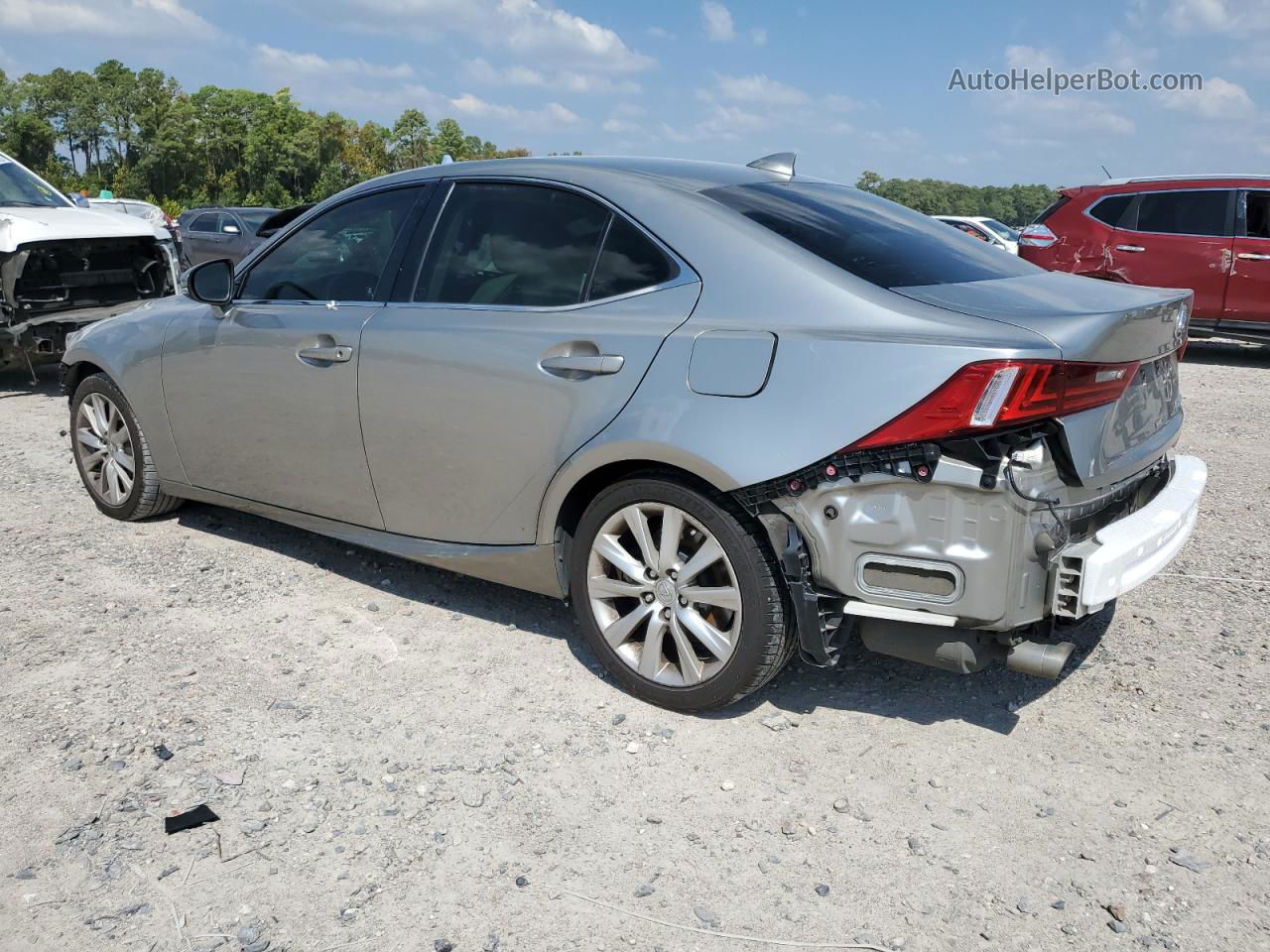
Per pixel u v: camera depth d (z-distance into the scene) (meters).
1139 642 3.79
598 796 2.82
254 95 169.50
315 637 3.78
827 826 2.71
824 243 3.13
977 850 2.62
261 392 4.11
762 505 2.90
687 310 3.10
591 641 3.39
